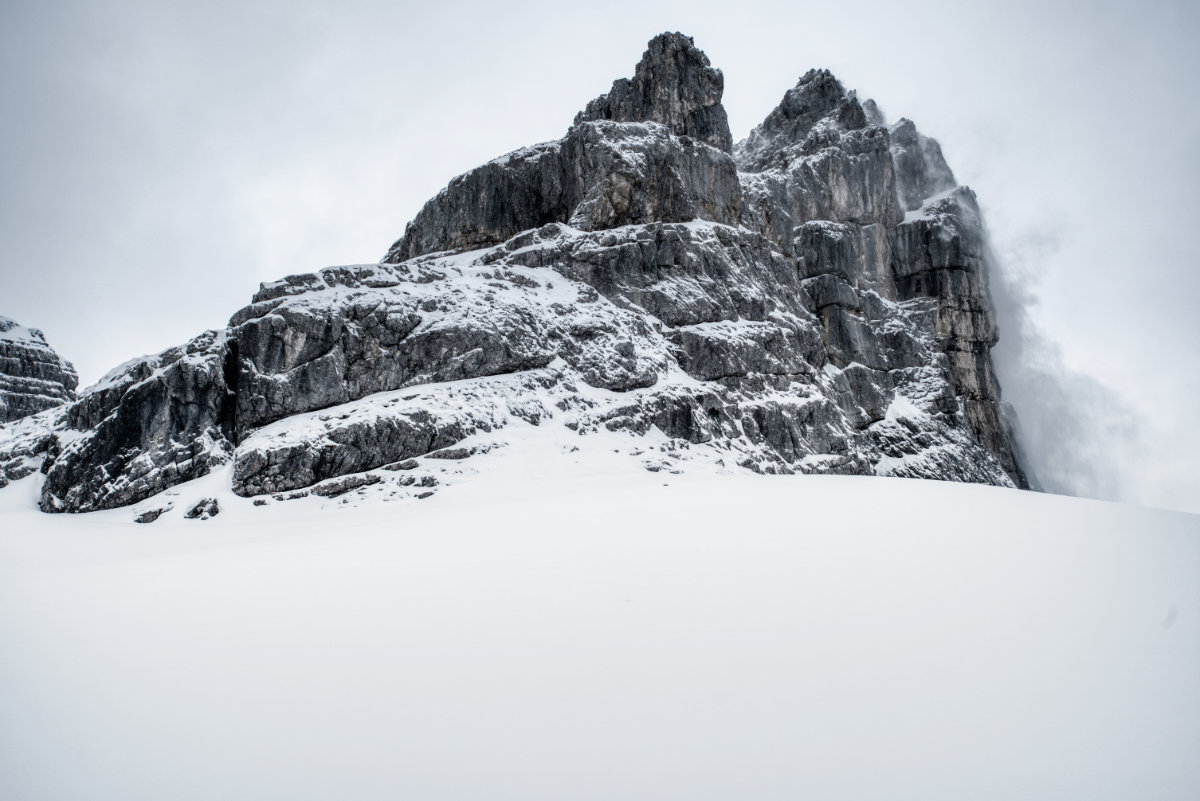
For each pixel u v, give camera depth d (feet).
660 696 14.51
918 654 16.31
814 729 12.89
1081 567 24.16
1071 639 17.08
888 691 14.35
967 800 10.54
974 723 12.92
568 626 19.25
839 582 22.71
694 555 27.55
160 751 13.00
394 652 17.85
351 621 20.84
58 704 15.35
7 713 14.93
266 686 15.96
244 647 18.90
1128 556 25.73
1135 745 11.97
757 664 15.99
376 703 14.76
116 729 14.01
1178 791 10.59
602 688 14.99
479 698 14.75
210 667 17.43
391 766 12.16
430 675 16.15
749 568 25.02
